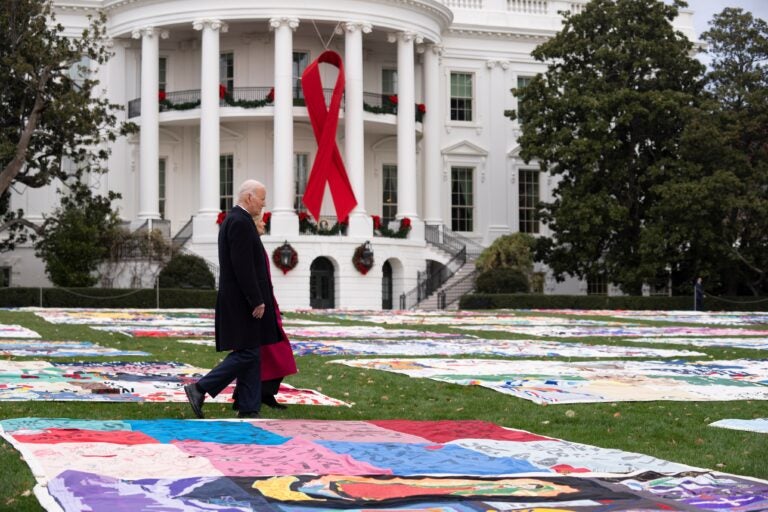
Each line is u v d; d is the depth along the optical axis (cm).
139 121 5003
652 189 4503
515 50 5700
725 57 4916
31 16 4256
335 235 4725
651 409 1091
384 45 5306
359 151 4809
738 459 820
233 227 988
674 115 4594
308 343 2014
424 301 4822
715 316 3653
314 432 891
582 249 4709
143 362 1528
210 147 4766
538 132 4784
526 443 853
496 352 1817
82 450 768
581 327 2777
